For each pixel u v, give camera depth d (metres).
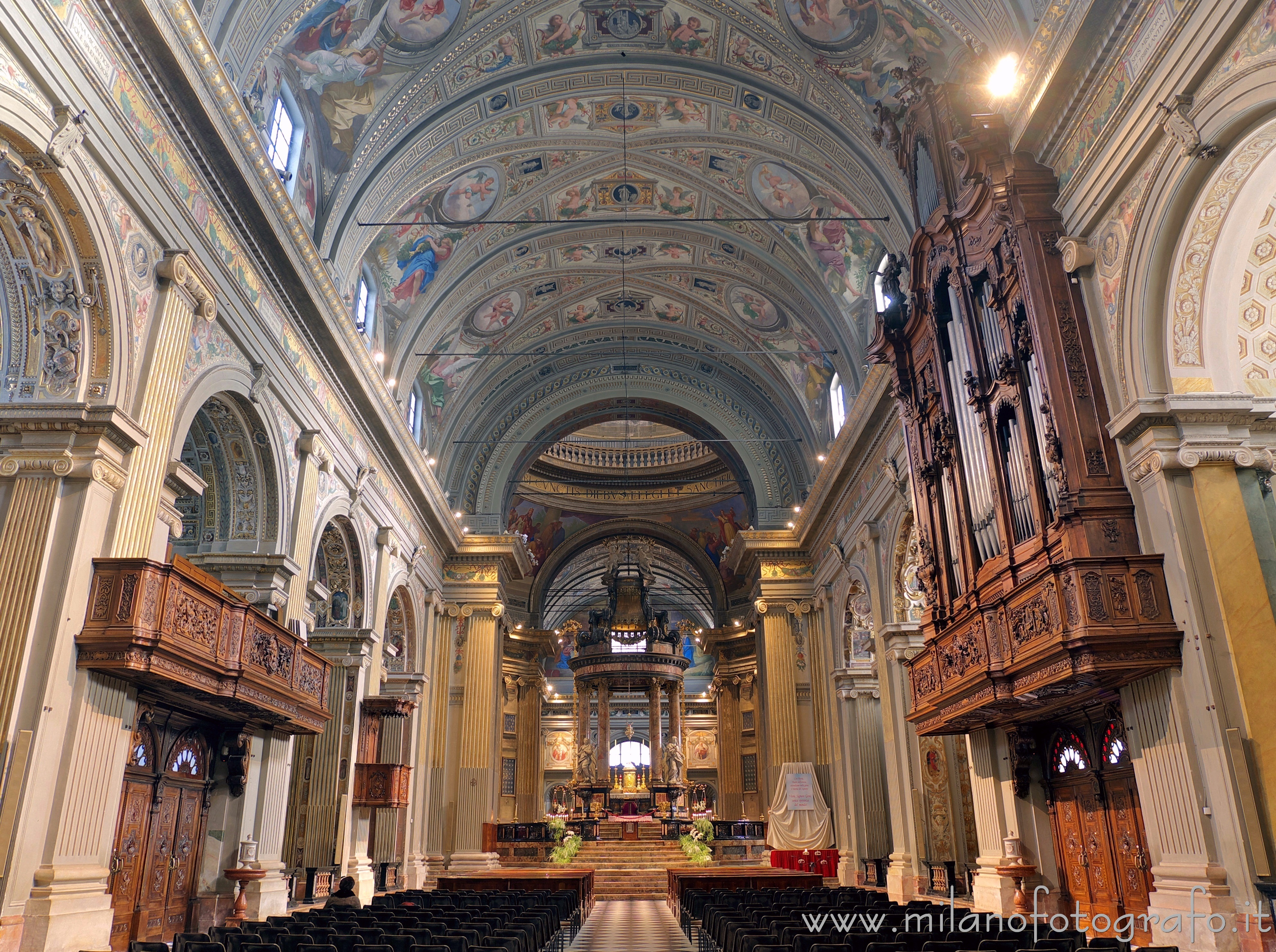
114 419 8.94
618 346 26.61
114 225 9.27
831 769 23.73
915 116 13.73
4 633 8.25
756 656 34.19
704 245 21.55
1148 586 8.96
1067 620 9.05
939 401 13.70
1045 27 10.09
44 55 8.10
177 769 11.50
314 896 15.37
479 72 15.91
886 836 20.91
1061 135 10.63
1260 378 9.49
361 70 14.41
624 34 15.95
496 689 25.77
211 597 10.02
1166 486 9.04
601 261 22.66
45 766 8.12
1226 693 8.35
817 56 14.90
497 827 25.84
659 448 37.09
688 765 43.75
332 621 17.70
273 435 13.37
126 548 9.23
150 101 9.96
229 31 11.34
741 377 26.69
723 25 15.45
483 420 26.86
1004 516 11.22
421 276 19.67
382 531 19.00
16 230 8.73
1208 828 8.32
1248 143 8.23
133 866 10.43
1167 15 8.67
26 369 9.19
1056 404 9.93
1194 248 9.12
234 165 11.29
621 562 44.06
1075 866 11.62
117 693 9.09
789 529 26.00
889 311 15.12
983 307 12.16
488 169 18.20
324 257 14.84
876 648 19.05
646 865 25.92
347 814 16.61
